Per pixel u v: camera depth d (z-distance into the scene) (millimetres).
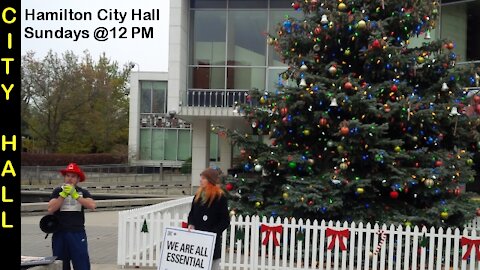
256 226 8000
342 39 9141
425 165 8656
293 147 9383
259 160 8844
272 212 8859
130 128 46000
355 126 7926
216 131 9578
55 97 42812
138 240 8344
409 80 9352
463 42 18969
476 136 8844
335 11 8641
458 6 19156
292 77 9164
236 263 8055
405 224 8281
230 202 9117
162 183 31703
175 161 45625
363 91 8312
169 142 45969
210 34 22031
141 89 46281
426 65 9047
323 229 7859
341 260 8039
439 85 8914
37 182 31141
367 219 8664
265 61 21688
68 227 6266
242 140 9320
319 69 9258
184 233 5836
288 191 8328
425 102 8469
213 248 5691
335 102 8133
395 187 8164
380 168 8531
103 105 46312
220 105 21812
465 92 9156
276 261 7887
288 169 9047
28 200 22719
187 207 11609
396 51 8625
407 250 7738
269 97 9000
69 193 6188
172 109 21203
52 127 43531
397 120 8688
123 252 8352
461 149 9141
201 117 22094
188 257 5777
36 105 43500
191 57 22047
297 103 8492
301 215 8781
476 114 9156
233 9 21875
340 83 8531
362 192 8258
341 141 8258
